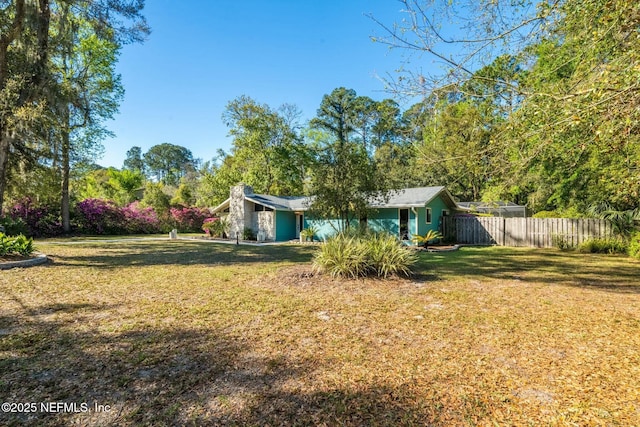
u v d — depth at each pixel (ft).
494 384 9.07
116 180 102.42
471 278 24.11
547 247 48.49
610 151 13.71
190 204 98.84
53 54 35.24
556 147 15.06
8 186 42.86
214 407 7.92
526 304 17.10
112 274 24.89
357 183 30.22
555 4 12.15
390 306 16.61
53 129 35.94
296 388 8.80
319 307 16.40
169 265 29.58
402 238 51.78
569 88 13.02
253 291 19.72
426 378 9.37
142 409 7.82
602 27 12.14
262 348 11.39
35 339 11.98
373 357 10.72
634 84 9.72
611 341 12.16
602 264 31.65
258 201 61.41
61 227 66.39
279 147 83.76
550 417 7.56
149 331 12.92
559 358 10.72
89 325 13.56
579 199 51.06
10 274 23.75
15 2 31.99
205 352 11.03
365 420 7.47
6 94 30.45
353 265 23.24
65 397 8.30
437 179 79.71
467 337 12.50
